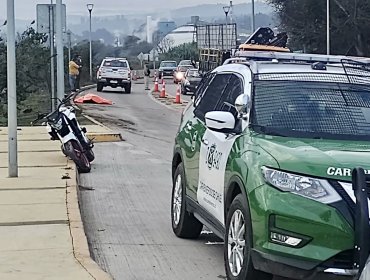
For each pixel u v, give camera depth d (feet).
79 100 108.68
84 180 44.47
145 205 37.19
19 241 26.89
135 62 256.73
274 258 19.93
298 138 23.06
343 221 19.25
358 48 172.55
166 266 26.18
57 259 24.59
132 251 28.19
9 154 40.45
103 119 84.94
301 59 28.19
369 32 170.50
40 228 28.81
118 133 65.82
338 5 169.37
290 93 25.09
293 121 24.08
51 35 75.46
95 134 64.80
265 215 20.18
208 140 26.48
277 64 26.91
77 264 24.03
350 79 26.14
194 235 30.09
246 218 21.31
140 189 41.70
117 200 38.40
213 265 26.35
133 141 65.82
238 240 22.20
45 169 43.68
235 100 25.79
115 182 43.86
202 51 141.59
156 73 197.06
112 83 141.49
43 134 64.13
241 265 21.83
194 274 25.17
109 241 29.71
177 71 181.37
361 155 20.89
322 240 19.36
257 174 21.01
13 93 40.16
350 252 19.20
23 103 96.63
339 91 25.41
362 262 18.24
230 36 138.62
